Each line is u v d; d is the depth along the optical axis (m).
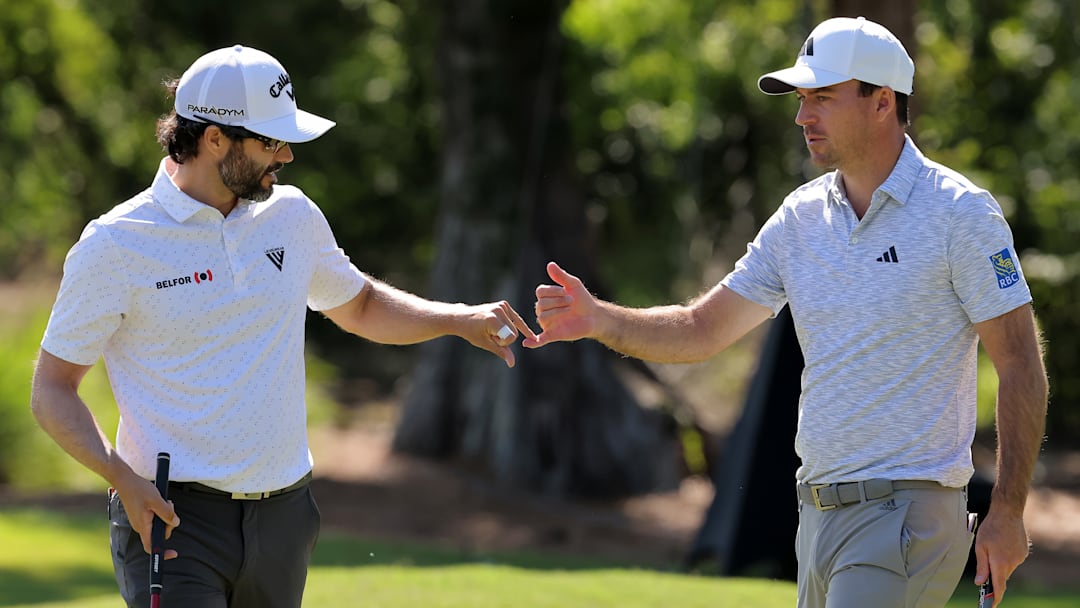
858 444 14.05
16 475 57.72
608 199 86.88
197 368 13.85
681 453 63.47
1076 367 82.94
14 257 105.94
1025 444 13.59
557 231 61.84
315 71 84.81
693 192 86.50
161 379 13.86
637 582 29.17
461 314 15.71
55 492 54.94
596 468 61.22
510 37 61.22
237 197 14.17
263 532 14.16
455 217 62.75
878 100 14.16
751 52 74.50
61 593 33.91
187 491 13.87
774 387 37.12
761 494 37.06
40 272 104.69
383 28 80.56
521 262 61.31
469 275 62.03
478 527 54.12
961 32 63.31
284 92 14.04
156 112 84.06
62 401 13.59
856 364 14.06
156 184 13.96
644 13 67.25
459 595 26.75
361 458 64.25
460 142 62.69
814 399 14.40
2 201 83.88
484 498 58.59
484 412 62.56
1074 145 74.50
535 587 27.88
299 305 14.48
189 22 83.06
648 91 74.75
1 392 58.38
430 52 76.00
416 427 64.19
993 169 72.44
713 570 38.06
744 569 36.94
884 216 14.05
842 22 14.48
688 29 71.81
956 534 14.08
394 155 90.50
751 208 88.56
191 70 13.95
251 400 13.98
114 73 82.19
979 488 35.25
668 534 54.34
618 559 46.44
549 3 61.38
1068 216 77.69
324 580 28.73
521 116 61.78
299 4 83.06
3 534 42.16
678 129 80.31
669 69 73.19
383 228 98.31
